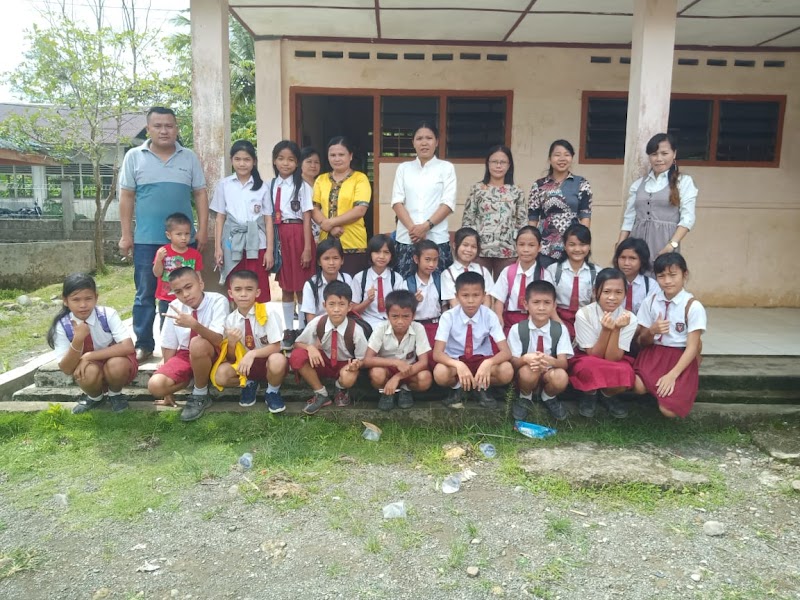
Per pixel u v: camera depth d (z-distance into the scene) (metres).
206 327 3.55
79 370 3.55
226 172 4.22
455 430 3.62
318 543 2.55
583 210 4.16
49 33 10.38
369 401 3.91
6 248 9.62
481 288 3.57
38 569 2.37
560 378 3.53
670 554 2.49
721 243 6.51
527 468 3.13
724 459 3.37
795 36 5.82
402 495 2.94
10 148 13.89
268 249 4.14
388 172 6.42
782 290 6.58
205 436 3.50
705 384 4.05
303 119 7.21
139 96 11.22
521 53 6.25
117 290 9.30
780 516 2.80
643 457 3.29
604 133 6.39
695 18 5.27
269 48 6.16
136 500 2.86
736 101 6.35
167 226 3.86
